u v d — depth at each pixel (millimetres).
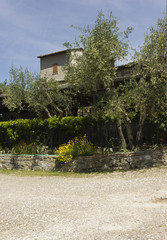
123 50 12406
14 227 5055
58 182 10656
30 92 16312
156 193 7180
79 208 6176
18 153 16703
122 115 13203
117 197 7141
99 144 14938
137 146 13570
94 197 7391
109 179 10453
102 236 4203
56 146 16250
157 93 11609
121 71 14609
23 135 17578
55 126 15852
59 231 4629
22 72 17578
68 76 13539
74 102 16781
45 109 16766
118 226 4629
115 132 14727
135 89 11727
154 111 12391
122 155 12828
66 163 13680
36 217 5613
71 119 15312
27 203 6984
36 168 14898
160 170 11109
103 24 12609
